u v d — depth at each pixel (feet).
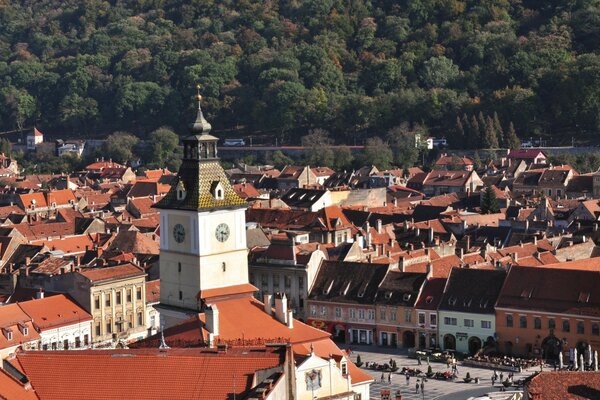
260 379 585.22
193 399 582.35
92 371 609.42
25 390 606.96
